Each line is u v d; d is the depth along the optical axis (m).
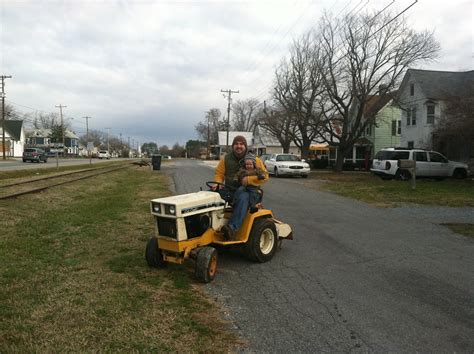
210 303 4.49
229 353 3.41
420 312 4.33
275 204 12.51
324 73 31.67
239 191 5.77
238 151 5.94
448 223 9.55
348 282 5.28
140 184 19.28
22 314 3.96
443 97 25.97
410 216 10.53
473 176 24.91
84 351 3.29
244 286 5.09
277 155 27.42
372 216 10.49
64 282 4.91
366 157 39.19
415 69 32.28
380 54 28.83
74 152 117.50
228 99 67.56
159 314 4.10
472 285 5.20
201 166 43.59
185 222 5.25
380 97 31.23
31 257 5.97
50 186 15.96
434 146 28.42
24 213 9.69
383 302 4.61
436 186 18.33
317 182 21.47
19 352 3.24
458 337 3.77
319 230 8.60
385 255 6.63
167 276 5.30
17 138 76.31
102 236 7.47
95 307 4.19
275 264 6.07
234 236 5.74
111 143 167.12
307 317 4.18
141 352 3.34
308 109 34.19
